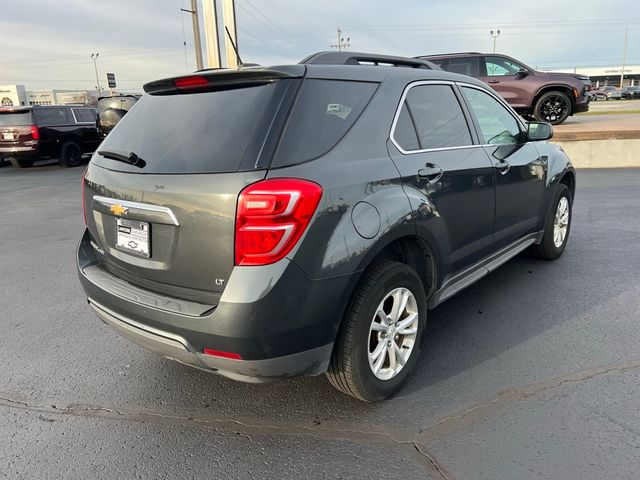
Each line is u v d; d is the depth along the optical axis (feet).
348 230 7.70
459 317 12.40
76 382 10.21
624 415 8.37
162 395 9.68
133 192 8.19
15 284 16.16
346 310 8.19
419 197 9.16
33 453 8.10
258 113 7.71
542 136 13.42
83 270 9.66
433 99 10.64
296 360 7.57
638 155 36.58
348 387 8.57
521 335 11.34
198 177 7.51
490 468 7.35
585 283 14.14
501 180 12.04
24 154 48.39
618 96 188.44
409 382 9.68
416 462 7.56
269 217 7.00
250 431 8.50
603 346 10.64
